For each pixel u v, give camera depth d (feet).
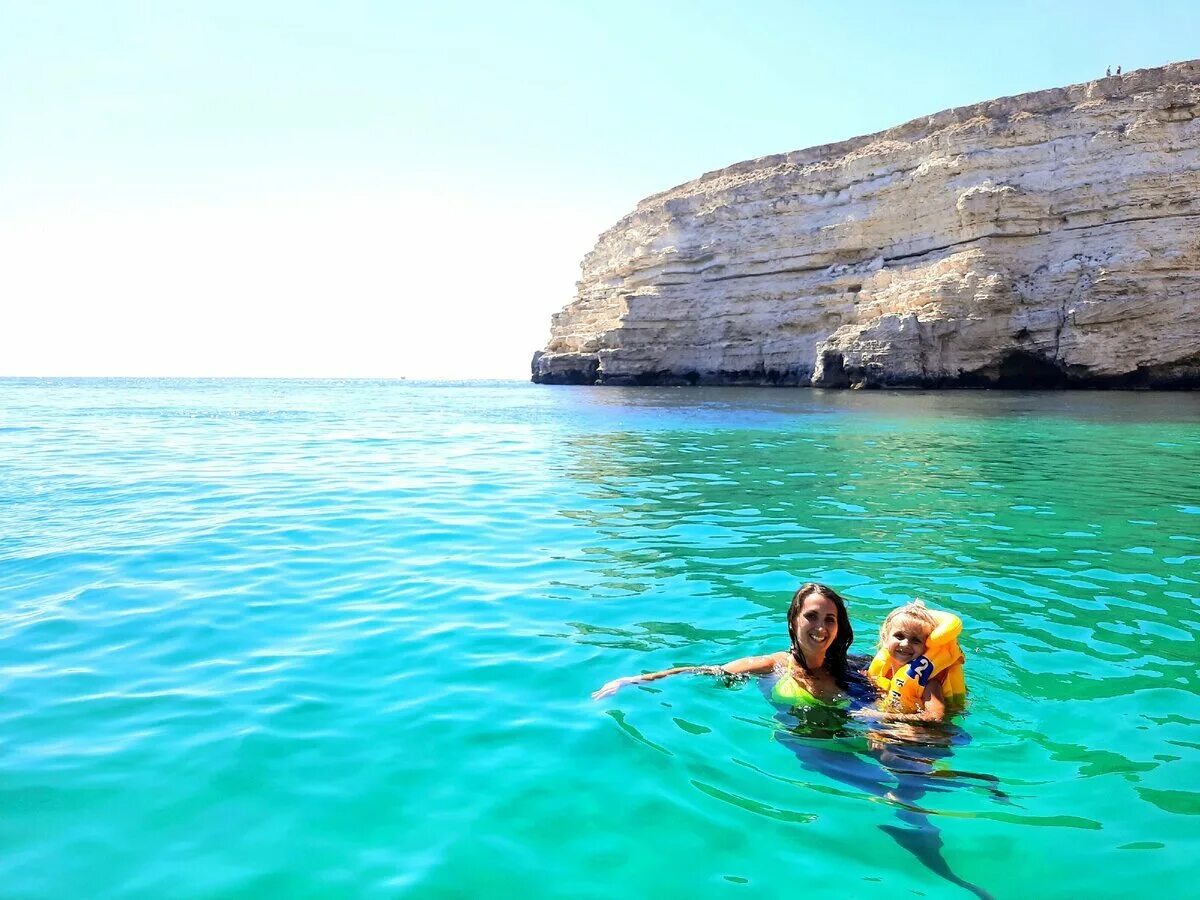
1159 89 105.19
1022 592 20.92
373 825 10.78
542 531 28.73
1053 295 107.76
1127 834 10.46
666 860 10.02
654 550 25.81
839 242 131.95
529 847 10.29
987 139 115.03
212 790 11.59
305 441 62.54
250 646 17.38
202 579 22.61
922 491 36.40
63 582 22.26
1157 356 101.91
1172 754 12.55
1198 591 21.01
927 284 115.44
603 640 17.67
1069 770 12.12
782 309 138.10
